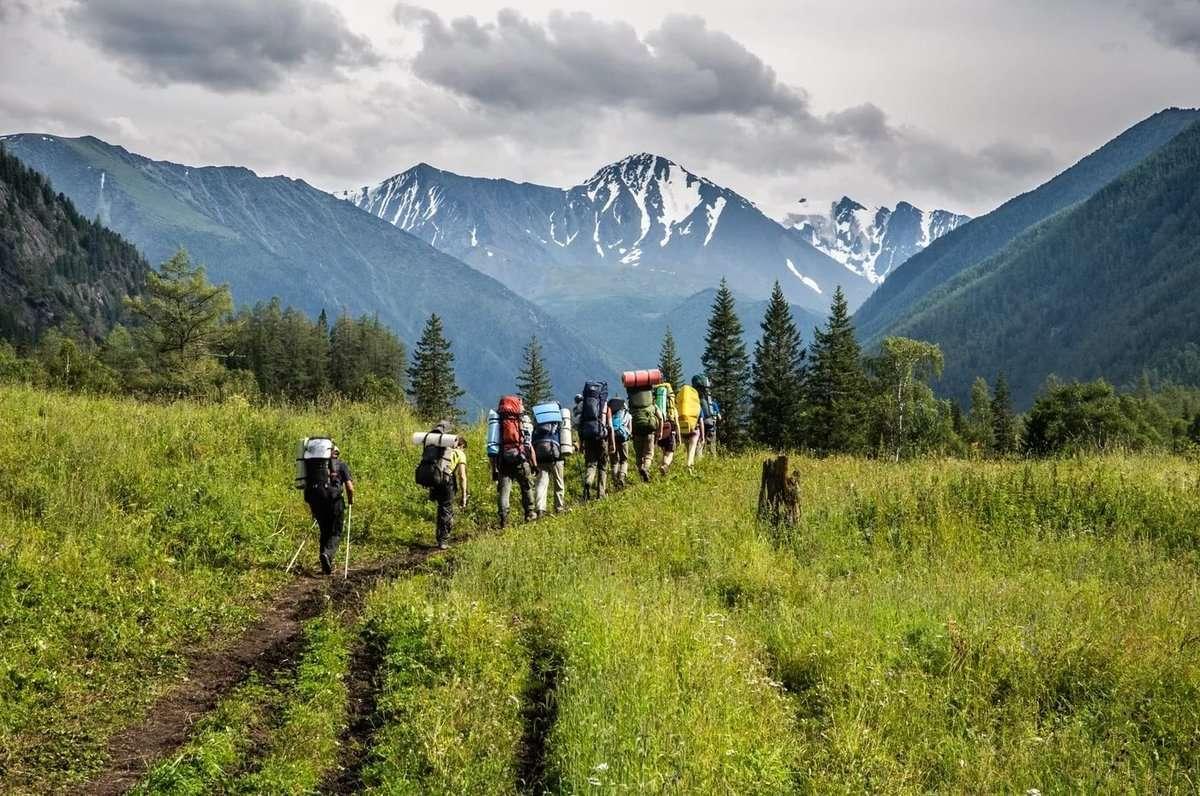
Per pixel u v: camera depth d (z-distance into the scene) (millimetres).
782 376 86875
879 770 6246
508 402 16062
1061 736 6684
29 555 10125
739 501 15211
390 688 7867
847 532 13023
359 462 17859
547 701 7586
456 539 15367
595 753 6145
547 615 9625
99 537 11289
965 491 13797
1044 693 7473
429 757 6363
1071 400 71812
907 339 85125
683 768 5961
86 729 7281
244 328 140375
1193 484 13570
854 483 15398
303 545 13625
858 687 7371
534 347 114000
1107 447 20375
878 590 10133
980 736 6711
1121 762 6445
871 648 8133
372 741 7051
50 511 11602
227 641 9633
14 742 6902
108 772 6641
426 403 103375
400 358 167750
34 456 13250
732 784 5883
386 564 13383
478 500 18109
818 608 9445
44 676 7930
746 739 6527
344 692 7945
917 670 7766
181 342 78125
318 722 7207
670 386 20125
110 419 16219
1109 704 7168
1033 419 73188
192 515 13031
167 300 77562
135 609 9734
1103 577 10648
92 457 13703
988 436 103000
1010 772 6301
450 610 9320
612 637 8234
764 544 12188
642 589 10094
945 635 8359
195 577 11266
